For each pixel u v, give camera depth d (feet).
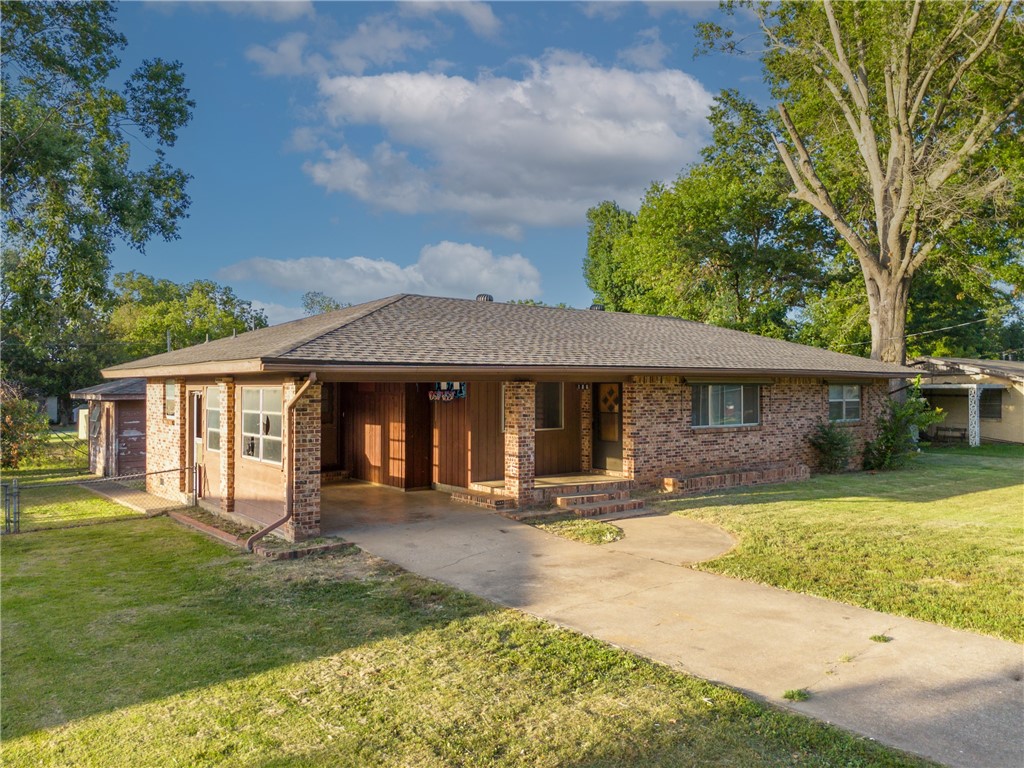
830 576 26.55
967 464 67.82
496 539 33.32
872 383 66.49
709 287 115.44
